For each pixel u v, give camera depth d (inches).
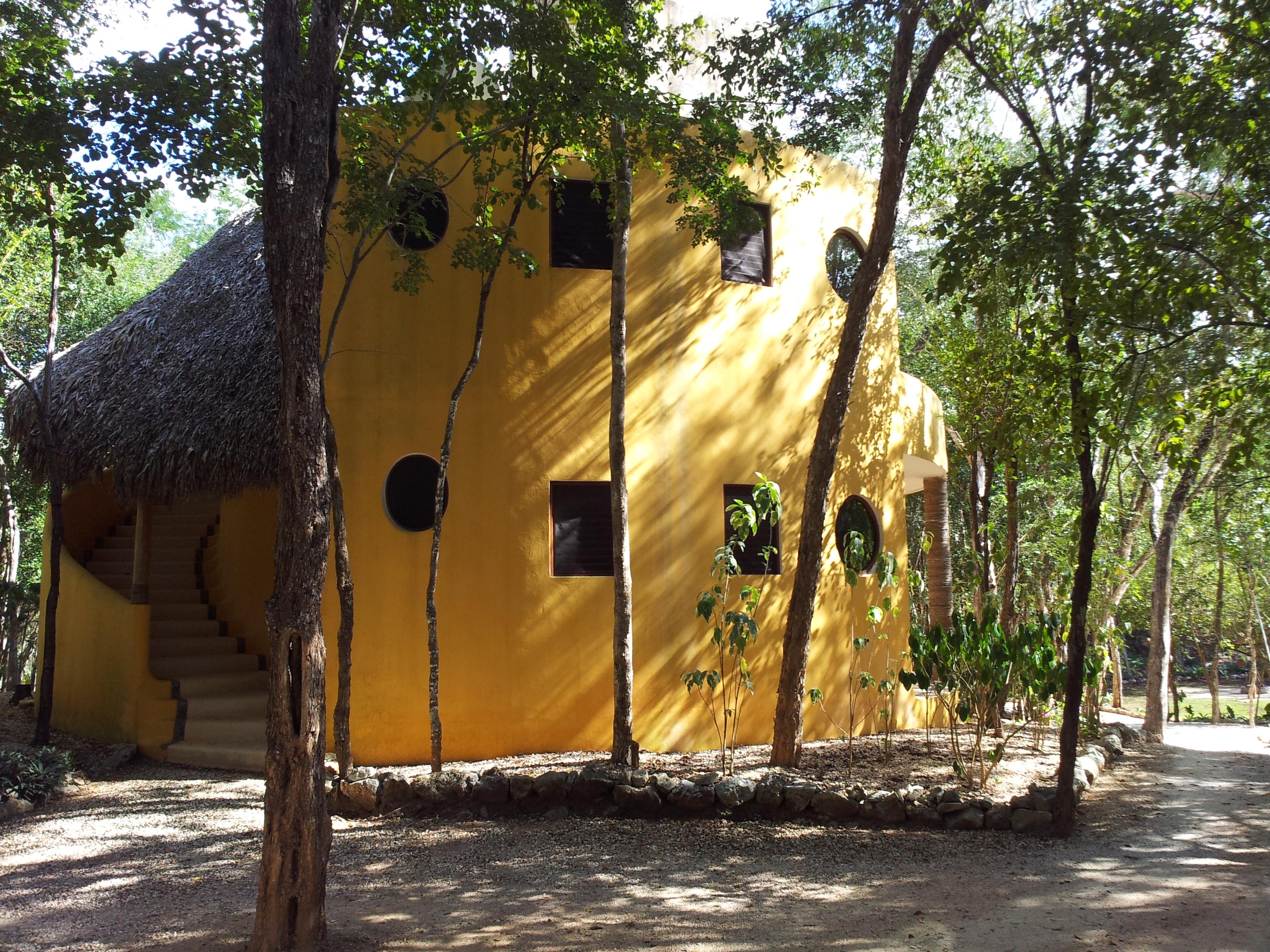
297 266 194.4
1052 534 688.4
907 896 227.9
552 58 297.3
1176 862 256.2
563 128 311.0
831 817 295.7
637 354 389.1
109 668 408.8
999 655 329.7
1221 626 974.4
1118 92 280.8
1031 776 348.5
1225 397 275.7
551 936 203.0
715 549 392.2
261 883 192.7
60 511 395.5
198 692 409.4
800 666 345.1
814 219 434.9
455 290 378.6
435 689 325.4
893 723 442.6
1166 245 255.8
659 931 205.6
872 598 439.2
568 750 366.9
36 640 673.6
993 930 204.5
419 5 299.3
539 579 371.2
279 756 192.9
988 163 445.4
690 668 383.9
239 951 195.6
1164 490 740.7
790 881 241.0
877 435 451.5
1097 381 288.8
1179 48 266.8
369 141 329.1
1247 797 343.6
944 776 341.7
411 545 365.1
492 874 247.6
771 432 411.5
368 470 364.8
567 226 392.5
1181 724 807.7
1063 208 255.1
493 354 378.0
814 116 367.2
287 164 196.9
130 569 494.3
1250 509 750.5
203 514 529.3
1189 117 258.5
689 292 399.9
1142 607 891.4
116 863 260.1
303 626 192.9
